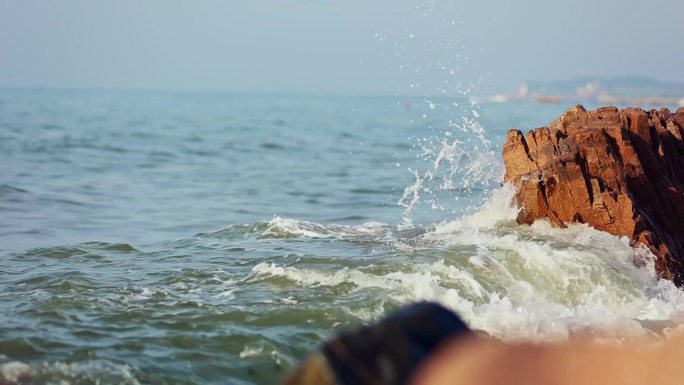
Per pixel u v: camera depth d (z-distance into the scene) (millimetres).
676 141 11633
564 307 7797
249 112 85625
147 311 7227
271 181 21891
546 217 10094
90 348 6340
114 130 44312
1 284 8398
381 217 15219
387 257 8961
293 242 10398
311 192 19516
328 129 49500
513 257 8758
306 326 6992
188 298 7707
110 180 21172
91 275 8742
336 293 7844
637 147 10891
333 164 26500
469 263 8602
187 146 33438
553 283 8375
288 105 123812
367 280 8070
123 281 8430
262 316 7117
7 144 30516
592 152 10258
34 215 15266
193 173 23672
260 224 11578
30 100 106938
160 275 8719
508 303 7727
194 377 5996
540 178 10109
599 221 9805
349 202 17656
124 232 13711
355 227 11609
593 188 9953
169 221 15062
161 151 30547
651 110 12203
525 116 54062
